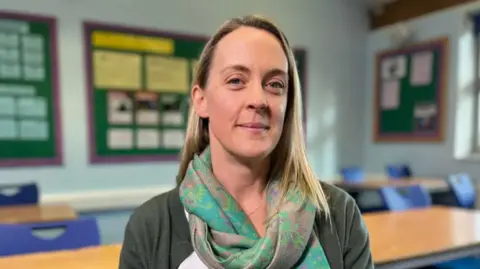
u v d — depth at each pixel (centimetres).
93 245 136
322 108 386
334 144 395
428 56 350
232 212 71
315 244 72
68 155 281
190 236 71
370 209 339
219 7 333
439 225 151
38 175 273
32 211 198
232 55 68
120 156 299
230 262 66
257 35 70
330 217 76
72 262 108
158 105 311
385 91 392
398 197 206
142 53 302
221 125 69
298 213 72
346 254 76
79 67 281
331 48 389
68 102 279
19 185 234
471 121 337
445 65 337
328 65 388
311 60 378
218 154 74
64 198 276
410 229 144
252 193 77
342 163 401
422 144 358
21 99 264
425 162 356
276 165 79
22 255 116
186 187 75
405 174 356
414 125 364
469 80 334
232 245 69
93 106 287
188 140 83
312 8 377
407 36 363
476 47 334
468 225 150
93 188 291
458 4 327
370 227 147
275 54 70
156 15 307
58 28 273
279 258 67
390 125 388
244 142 67
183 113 320
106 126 293
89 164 289
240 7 342
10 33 259
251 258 66
